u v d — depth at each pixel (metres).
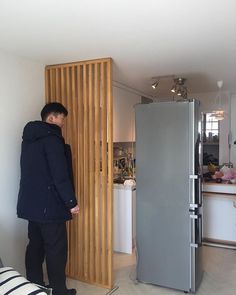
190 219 2.57
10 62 2.49
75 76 2.80
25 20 1.77
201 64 2.85
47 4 1.57
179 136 2.57
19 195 2.40
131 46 2.28
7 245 2.51
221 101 4.74
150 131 2.69
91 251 2.80
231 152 4.78
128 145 4.70
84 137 2.77
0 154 2.42
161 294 2.61
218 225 3.90
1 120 2.42
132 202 3.56
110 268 2.70
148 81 3.71
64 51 2.42
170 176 2.63
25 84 2.65
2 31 1.96
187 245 2.60
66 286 2.68
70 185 2.31
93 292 2.65
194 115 2.52
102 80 2.65
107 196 2.71
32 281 2.52
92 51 2.42
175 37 2.07
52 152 2.26
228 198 3.65
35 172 2.32
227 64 2.85
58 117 2.49
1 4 1.56
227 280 2.87
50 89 2.89
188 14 1.69
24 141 2.42
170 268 2.68
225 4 1.56
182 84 3.70
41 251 2.57
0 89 2.40
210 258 3.42
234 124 4.77
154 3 1.55
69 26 1.87
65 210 2.36
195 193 2.56
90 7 1.60
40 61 2.75
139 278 2.83
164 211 2.67
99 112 2.71
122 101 3.95
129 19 1.76
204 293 2.62
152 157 2.70
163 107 2.62
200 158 2.67
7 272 1.95
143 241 2.79
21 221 2.64
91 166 2.76
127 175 4.26
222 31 1.95
